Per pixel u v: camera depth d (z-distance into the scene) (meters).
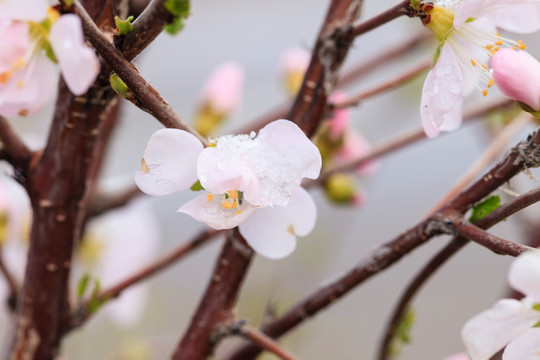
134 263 0.52
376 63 0.53
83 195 0.40
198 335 0.40
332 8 0.40
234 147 0.35
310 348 0.75
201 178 0.35
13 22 0.36
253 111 0.88
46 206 0.40
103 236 0.52
